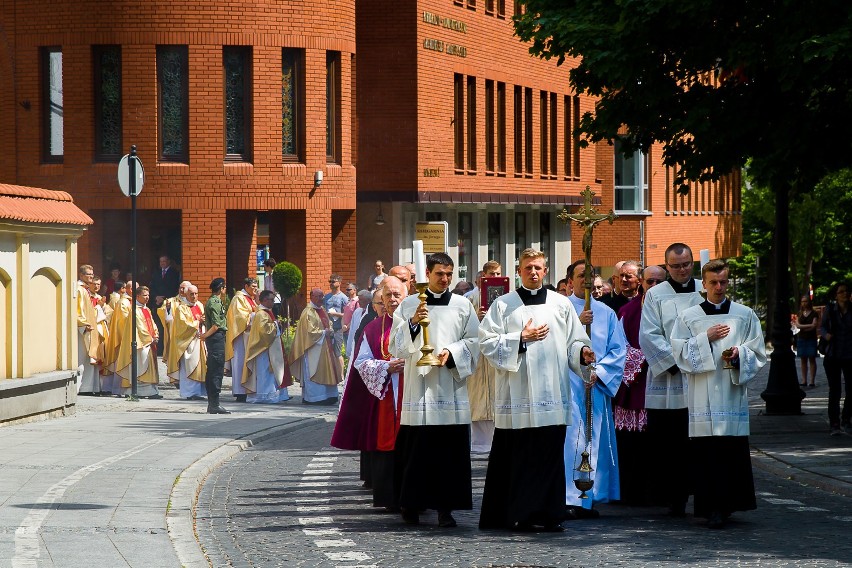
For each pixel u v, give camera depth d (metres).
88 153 69.69
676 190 44.69
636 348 28.09
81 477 29.81
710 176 43.34
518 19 44.25
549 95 102.12
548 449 24.50
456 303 25.61
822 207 132.25
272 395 54.22
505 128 93.31
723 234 144.12
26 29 70.31
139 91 69.19
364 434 26.88
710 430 25.17
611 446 26.86
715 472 25.00
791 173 41.34
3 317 40.50
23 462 32.19
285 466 34.12
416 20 78.50
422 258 24.78
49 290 43.84
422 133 79.44
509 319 25.02
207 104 69.50
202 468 32.25
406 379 25.45
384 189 79.19
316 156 71.81
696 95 42.59
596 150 116.62
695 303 26.81
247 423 43.47
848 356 40.53
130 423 42.50
